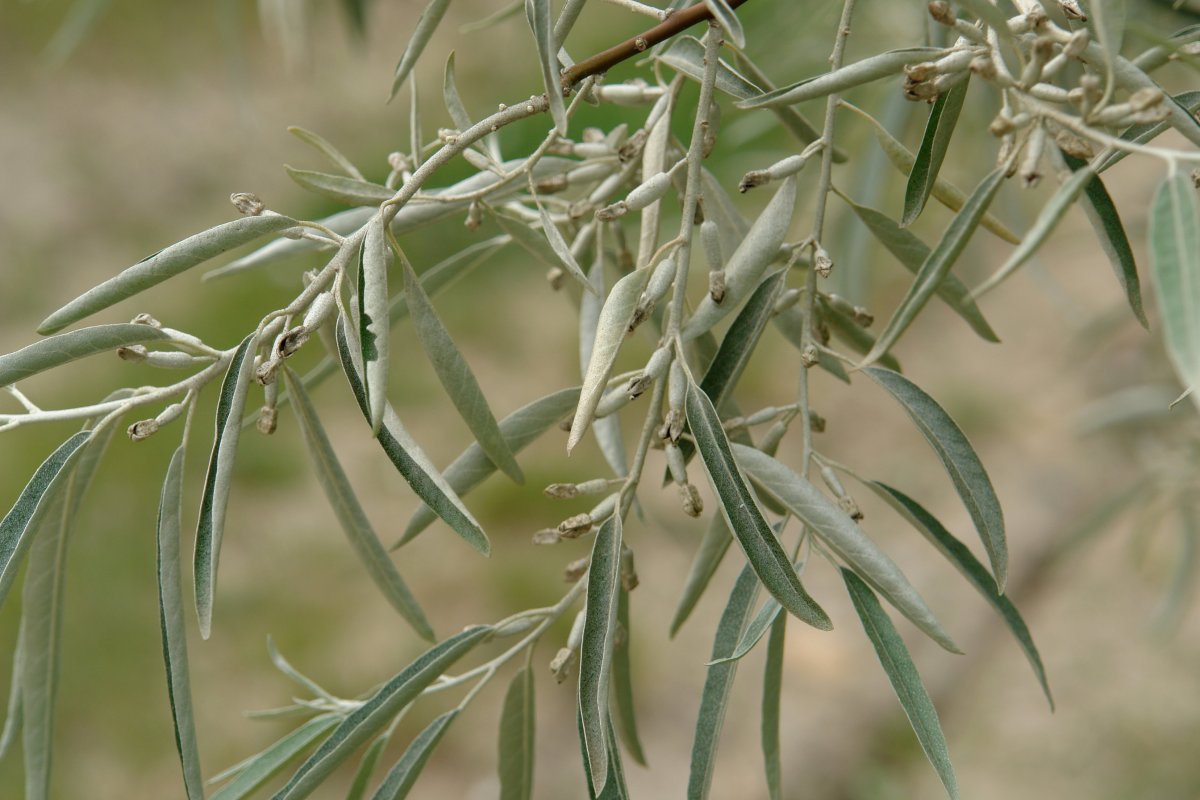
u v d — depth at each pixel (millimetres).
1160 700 2916
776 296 1034
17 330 3855
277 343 991
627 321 1000
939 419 1021
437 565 3215
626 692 1080
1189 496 1839
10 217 4305
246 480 3393
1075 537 2037
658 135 1045
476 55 4402
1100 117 960
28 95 4863
